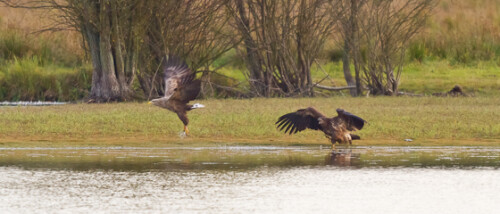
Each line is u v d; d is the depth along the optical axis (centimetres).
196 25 2300
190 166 1106
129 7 2247
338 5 2409
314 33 2427
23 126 1562
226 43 2406
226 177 1012
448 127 1565
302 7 2381
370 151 1291
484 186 952
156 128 1541
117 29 2261
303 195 891
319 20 2395
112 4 2223
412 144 1388
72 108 1944
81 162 1146
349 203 848
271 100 2181
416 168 1090
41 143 1388
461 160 1173
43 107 1986
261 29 2480
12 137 1459
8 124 1575
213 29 2331
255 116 1692
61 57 2747
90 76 2516
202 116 1698
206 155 1236
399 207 830
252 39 2394
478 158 1198
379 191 919
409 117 1692
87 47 2667
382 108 1895
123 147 1340
